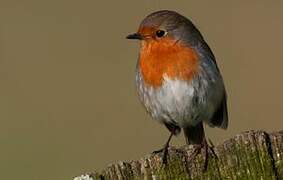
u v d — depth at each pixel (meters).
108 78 18.09
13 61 19.09
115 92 17.45
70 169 14.41
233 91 17.23
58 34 20.45
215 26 20.53
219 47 19.44
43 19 21.28
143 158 6.60
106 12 21.81
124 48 19.64
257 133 6.52
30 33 20.50
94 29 20.75
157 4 22.11
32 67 18.83
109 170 6.52
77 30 20.72
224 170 6.53
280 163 6.48
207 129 15.68
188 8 21.73
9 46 19.88
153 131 15.52
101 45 19.83
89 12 21.73
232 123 15.91
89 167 14.39
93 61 18.86
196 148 6.60
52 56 19.28
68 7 22.05
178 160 6.58
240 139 6.53
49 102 17.23
